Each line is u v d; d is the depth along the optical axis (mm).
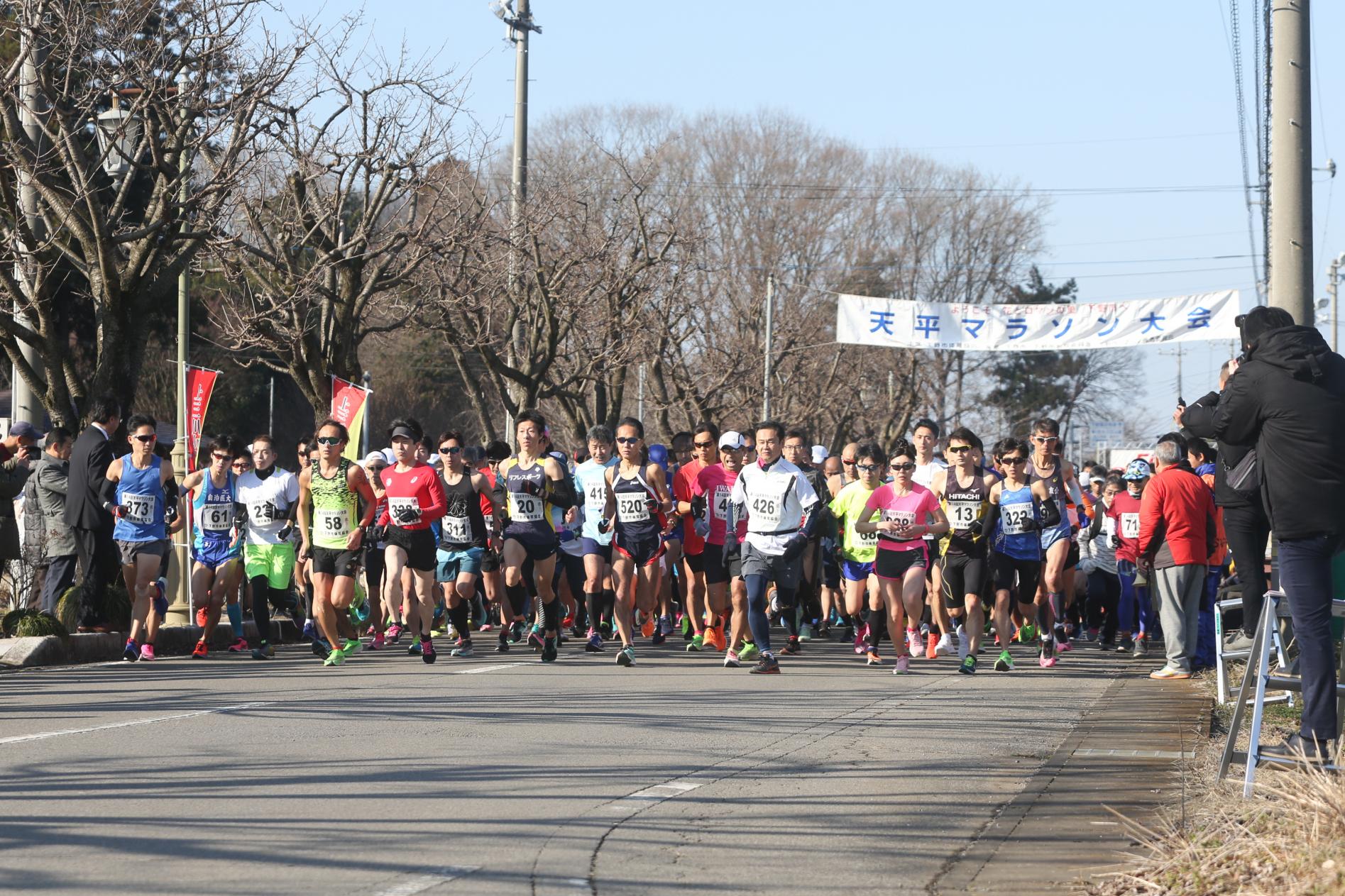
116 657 34688
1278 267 28297
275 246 55031
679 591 45562
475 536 35844
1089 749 20734
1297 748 15898
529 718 23781
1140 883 12875
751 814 16453
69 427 40219
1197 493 32531
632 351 77438
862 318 76250
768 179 122125
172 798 16750
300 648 38906
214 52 42219
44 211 40969
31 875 13227
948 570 33844
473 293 65938
